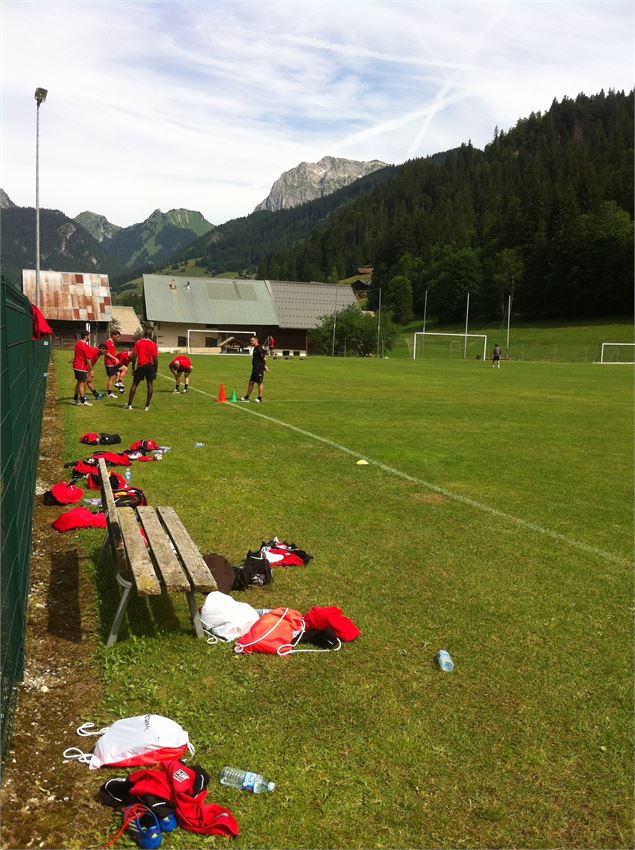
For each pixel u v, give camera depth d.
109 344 20.47
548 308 110.56
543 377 38.56
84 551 6.48
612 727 3.95
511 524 7.96
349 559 6.56
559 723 3.97
